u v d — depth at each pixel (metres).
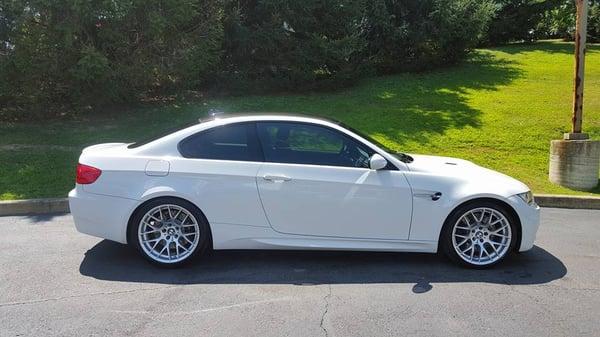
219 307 4.39
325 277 5.11
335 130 5.47
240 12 15.27
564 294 4.77
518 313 4.34
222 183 5.22
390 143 11.27
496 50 24.36
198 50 12.55
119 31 11.47
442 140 11.65
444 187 5.35
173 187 5.20
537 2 25.95
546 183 9.73
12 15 10.98
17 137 11.16
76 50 11.23
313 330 3.98
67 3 10.62
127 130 11.93
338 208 5.27
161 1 11.52
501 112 13.73
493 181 5.46
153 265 5.30
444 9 18.34
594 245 6.39
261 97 15.24
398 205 5.30
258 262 5.51
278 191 5.23
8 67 11.25
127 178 5.23
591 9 27.64
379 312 4.32
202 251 5.29
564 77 18.08
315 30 15.98
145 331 3.94
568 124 12.77
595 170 9.52
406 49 18.83
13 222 7.04
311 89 15.97
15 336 3.83
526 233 5.41
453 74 18.58
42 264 5.37
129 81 12.09
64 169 9.30
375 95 15.50
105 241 6.14
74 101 12.42
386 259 5.66
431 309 4.40
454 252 5.37
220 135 5.41
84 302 4.46
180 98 14.76
